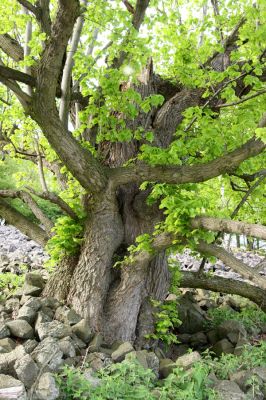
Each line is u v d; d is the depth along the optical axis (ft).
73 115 22.56
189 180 17.38
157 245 17.46
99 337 16.58
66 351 14.60
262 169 22.45
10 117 22.43
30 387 12.54
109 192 18.28
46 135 16.47
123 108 18.47
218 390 13.88
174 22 20.77
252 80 18.79
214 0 21.20
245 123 18.83
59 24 13.52
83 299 17.69
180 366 15.67
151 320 19.01
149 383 13.89
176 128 21.38
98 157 20.51
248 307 24.98
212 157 18.89
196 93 21.47
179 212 16.39
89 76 17.72
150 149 17.90
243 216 26.50
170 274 20.39
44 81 14.69
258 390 14.28
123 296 18.12
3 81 15.05
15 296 19.25
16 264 31.07
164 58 22.34
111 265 18.97
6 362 13.05
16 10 18.19
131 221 19.77
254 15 18.62
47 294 18.83
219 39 21.39
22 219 21.03
